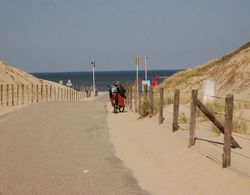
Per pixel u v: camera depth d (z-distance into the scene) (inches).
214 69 1497.3
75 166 500.7
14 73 2598.4
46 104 1412.4
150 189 408.8
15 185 421.1
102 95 2913.4
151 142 611.5
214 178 410.3
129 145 624.1
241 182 384.5
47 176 455.8
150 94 828.0
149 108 828.6
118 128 794.2
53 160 531.2
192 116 526.6
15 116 1005.2
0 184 424.5
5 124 860.6
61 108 1233.4
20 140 671.1
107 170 481.7
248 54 1325.0
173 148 546.0
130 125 802.8
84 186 418.9
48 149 600.1
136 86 1104.8
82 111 1138.0
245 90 1149.1
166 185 420.2
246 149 493.0
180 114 776.9
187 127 647.8
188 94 1266.0
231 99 426.0
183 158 494.6
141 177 451.5
